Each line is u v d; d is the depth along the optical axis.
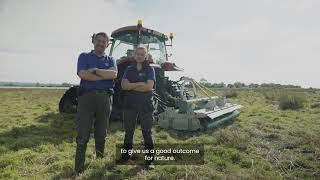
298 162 5.21
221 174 4.46
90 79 4.50
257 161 5.23
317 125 9.07
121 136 6.85
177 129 7.76
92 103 4.55
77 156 4.41
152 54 9.48
